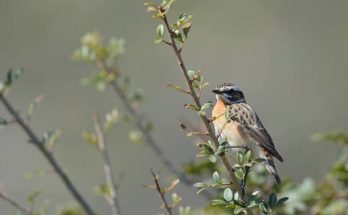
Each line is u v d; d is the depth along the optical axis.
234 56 24.75
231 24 24.64
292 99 24.06
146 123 10.52
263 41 24.81
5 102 9.20
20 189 20.66
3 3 23.14
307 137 22.81
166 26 6.32
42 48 23.20
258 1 24.98
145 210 20.06
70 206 9.64
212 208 8.25
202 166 8.99
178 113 22.34
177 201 6.91
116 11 23.77
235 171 6.64
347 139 8.43
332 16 24.53
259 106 24.16
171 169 10.01
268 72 24.55
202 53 24.86
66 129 21.66
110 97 21.53
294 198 8.19
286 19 24.77
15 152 21.23
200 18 25.12
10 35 23.41
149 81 23.30
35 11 23.45
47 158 9.22
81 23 23.69
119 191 20.14
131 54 23.59
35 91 22.45
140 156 20.23
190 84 6.38
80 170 20.67
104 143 9.42
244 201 6.63
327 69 24.28
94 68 22.14
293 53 24.55
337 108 23.77
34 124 21.78
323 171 20.89
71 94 22.25
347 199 8.11
